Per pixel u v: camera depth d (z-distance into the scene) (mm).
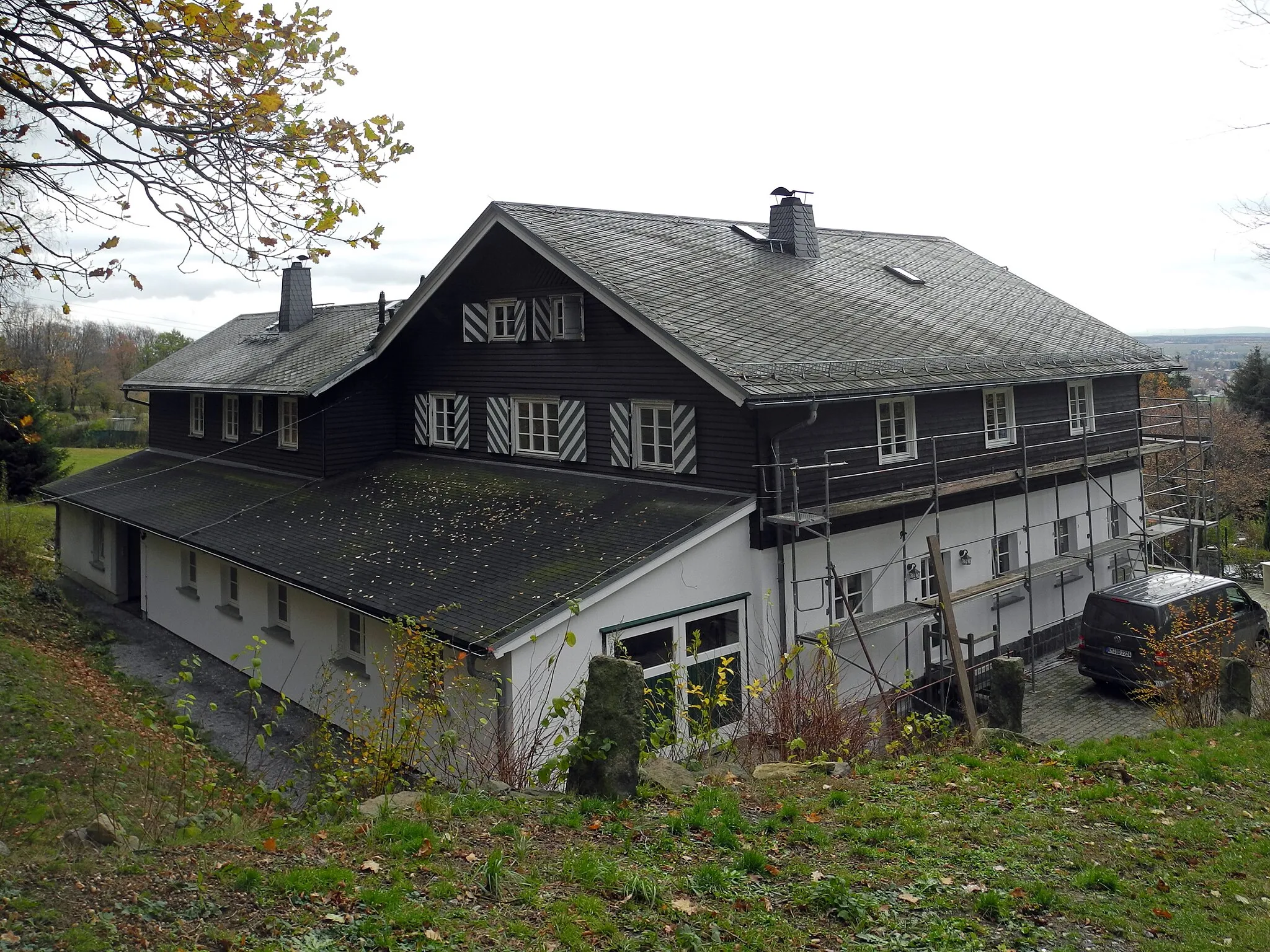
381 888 5949
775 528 14984
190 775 10531
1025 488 18281
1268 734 11398
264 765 13719
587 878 6316
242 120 8172
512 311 19297
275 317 30531
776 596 15031
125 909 5375
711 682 14141
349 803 7996
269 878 5938
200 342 32281
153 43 8062
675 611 13656
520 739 10805
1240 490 38062
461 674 12617
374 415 22531
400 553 15688
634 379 16562
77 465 44375
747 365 14281
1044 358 19531
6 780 9094
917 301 20625
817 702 11016
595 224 18859
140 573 24297
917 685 17156
